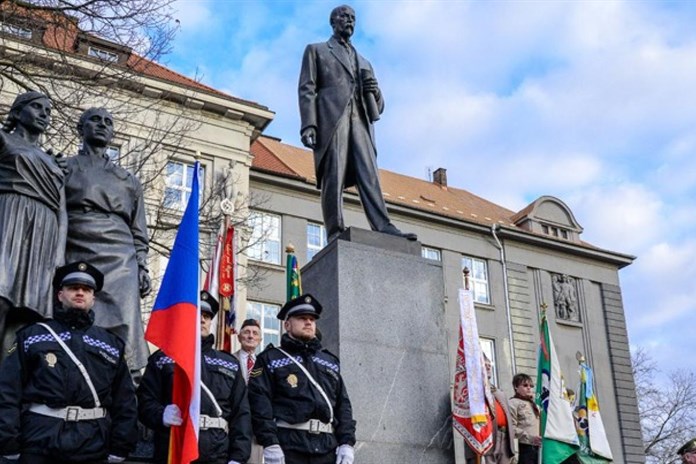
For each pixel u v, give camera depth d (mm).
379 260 8445
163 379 5707
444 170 40688
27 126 6488
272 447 5723
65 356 5000
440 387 8156
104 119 6918
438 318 8508
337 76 9414
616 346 35781
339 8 9750
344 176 9266
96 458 4941
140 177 14562
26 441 4754
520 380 10242
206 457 5535
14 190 6070
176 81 22547
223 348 10133
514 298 33625
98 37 12695
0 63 11953
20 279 5914
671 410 37812
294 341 6277
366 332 8039
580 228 37156
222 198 18516
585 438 11281
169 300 5680
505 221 36250
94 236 6488
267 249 28172
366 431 7574
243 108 26141
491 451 9164
